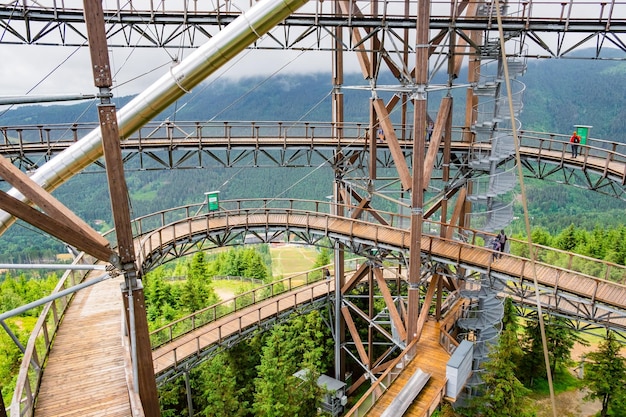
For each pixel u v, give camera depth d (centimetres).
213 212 2464
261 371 2508
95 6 950
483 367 2344
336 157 2702
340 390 2862
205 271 4691
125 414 1067
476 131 2311
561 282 1850
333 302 3028
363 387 3052
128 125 1330
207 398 2592
